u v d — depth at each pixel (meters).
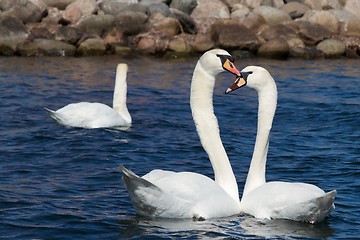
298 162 14.50
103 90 23.94
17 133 16.97
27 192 12.09
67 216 10.75
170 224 10.25
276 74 28.33
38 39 32.19
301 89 24.48
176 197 10.20
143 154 15.19
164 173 10.59
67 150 15.41
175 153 15.32
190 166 14.27
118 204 11.41
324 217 10.62
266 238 9.91
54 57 31.62
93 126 17.91
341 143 16.31
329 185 12.85
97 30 33.69
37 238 9.88
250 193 10.94
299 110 20.47
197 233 9.98
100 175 13.36
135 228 10.19
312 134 17.36
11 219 10.61
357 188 12.64
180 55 33.06
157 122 18.75
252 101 21.98
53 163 14.27
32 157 14.76
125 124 18.41
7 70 27.30
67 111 17.97
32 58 31.12
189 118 19.42
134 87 24.47
